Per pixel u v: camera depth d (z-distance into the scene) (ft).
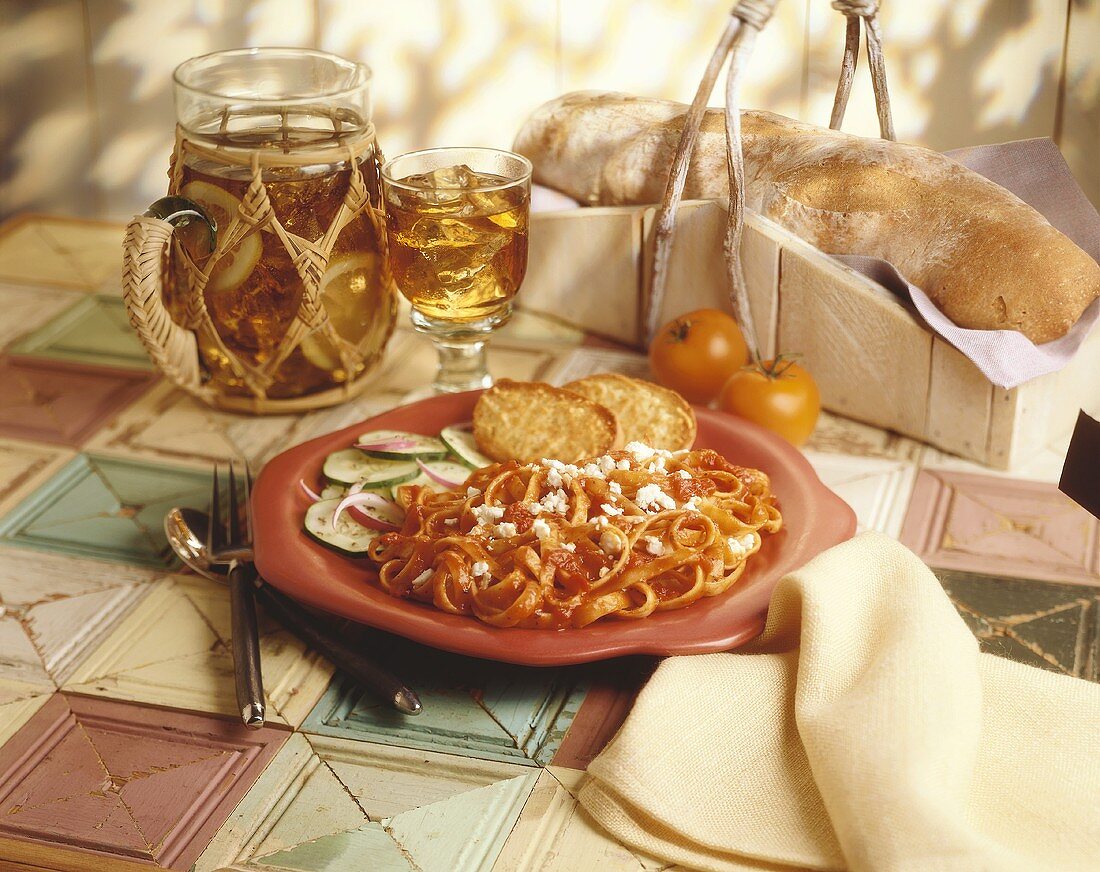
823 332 3.51
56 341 3.98
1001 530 3.23
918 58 4.21
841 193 3.46
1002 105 4.21
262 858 2.63
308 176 3.31
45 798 2.73
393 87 4.68
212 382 3.58
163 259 3.43
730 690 2.72
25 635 3.04
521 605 2.77
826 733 2.59
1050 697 2.72
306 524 3.04
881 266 3.43
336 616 3.06
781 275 3.51
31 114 4.82
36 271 4.32
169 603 3.11
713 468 3.09
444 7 4.54
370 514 3.06
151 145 4.83
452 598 2.85
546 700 2.88
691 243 3.65
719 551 2.88
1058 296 3.27
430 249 3.34
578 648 2.74
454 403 3.35
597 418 3.19
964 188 3.39
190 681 2.94
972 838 2.45
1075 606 3.03
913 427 3.49
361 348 3.56
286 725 2.85
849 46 3.55
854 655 2.70
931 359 3.38
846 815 2.50
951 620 2.72
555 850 2.63
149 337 3.40
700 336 3.54
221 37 4.67
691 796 2.61
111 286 4.24
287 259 3.34
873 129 4.33
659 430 3.22
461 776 2.75
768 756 2.66
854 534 2.97
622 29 4.44
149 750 2.81
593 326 3.94
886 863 2.45
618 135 3.78
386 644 2.99
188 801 2.72
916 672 2.63
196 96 3.33
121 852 2.65
